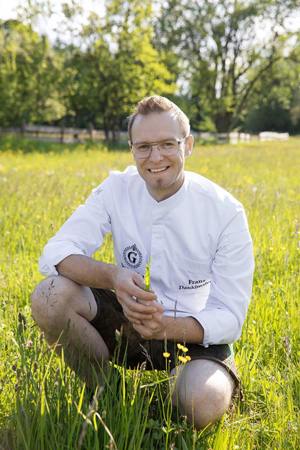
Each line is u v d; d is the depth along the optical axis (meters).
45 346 2.38
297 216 6.11
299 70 45.31
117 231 2.57
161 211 2.41
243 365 2.65
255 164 15.05
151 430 2.12
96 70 32.50
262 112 76.19
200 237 2.42
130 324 2.50
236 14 41.88
